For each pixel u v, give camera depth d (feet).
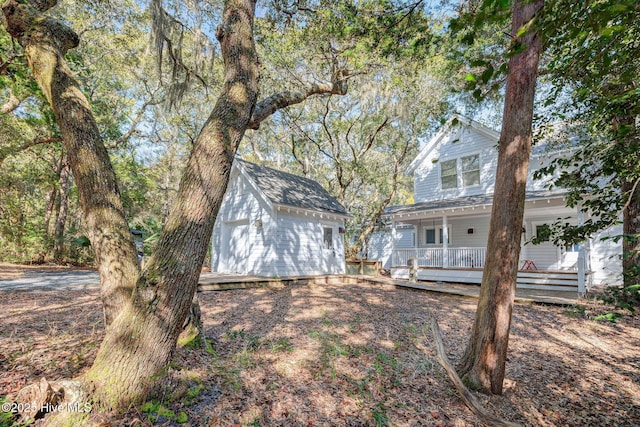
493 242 11.51
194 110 53.31
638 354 15.62
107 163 10.23
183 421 8.36
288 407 9.93
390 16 16.67
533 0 5.93
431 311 23.44
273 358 13.42
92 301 21.77
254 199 39.73
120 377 8.14
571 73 14.19
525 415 10.50
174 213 9.29
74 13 35.01
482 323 11.64
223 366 12.01
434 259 42.39
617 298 9.62
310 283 38.06
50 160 56.34
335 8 18.54
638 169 12.42
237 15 11.15
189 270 9.02
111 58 43.21
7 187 49.14
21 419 7.06
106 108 46.62
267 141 62.95
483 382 11.37
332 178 74.08
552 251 38.70
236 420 8.90
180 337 13.12
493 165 43.14
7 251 52.21
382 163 65.46
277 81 38.78
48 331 14.43
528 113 10.95
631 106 11.93
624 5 5.18
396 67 24.84
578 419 10.49
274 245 36.86
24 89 29.58
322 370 12.60
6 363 10.52
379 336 17.21
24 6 10.77
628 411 10.97
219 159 9.72
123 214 10.29
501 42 23.66
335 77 21.63
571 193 14.94
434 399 11.05
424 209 41.78
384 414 9.95
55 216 63.05
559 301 25.00
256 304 24.38
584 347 16.53
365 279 39.65
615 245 35.94
